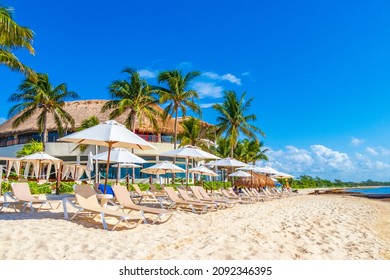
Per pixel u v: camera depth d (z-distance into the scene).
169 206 11.50
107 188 10.10
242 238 6.63
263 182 29.58
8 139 43.16
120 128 8.30
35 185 17.86
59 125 33.00
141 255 5.11
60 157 35.78
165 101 29.64
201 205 10.88
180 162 36.09
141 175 35.03
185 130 33.94
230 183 33.03
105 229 6.83
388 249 7.53
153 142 35.47
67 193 19.03
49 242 5.36
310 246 6.99
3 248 5.01
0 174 13.74
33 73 19.31
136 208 7.98
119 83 29.91
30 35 17.28
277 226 9.05
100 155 13.12
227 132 35.84
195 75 30.80
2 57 17.64
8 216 8.07
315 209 15.66
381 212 18.34
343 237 8.58
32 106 32.12
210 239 6.31
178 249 5.57
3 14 16.48
